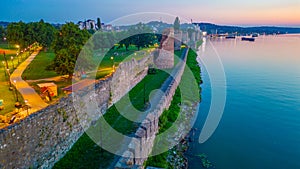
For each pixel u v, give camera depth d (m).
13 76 40.59
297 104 47.19
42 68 47.59
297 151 29.16
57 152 18.73
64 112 19.92
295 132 34.62
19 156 14.92
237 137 32.41
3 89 32.75
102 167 18.14
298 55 116.31
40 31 70.94
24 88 33.28
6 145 13.97
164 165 22.00
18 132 14.88
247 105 46.28
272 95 52.59
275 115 41.53
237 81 64.69
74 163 18.69
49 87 29.97
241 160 26.66
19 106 25.62
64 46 44.56
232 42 195.50
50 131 18.02
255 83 62.44
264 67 85.25
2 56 60.00
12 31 67.50
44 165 17.17
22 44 67.88
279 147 30.11
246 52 127.25
